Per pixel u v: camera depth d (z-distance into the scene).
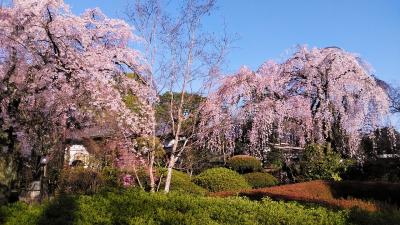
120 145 11.09
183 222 4.26
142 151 10.88
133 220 4.29
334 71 13.80
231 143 14.65
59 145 10.27
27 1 9.10
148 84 10.80
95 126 10.87
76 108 9.89
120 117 10.04
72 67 9.54
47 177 10.02
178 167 13.21
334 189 10.26
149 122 10.41
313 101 14.55
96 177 10.90
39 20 9.17
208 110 12.05
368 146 15.43
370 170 15.11
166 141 12.39
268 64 15.27
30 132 9.50
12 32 9.07
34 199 8.96
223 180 12.37
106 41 10.91
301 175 13.77
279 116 14.08
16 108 9.18
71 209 4.61
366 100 13.46
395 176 14.76
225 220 4.55
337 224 4.73
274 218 4.64
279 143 14.63
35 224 4.27
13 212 4.54
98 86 9.73
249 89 14.37
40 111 9.65
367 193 9.94
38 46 9.52
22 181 10.01
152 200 5.04
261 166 16.17
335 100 13.71
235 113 14.23
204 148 14.08
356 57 14.81
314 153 13.59
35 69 9.45
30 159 10.26
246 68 14.84
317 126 14.08
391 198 9.55
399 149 15.60
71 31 9.96
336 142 14.27
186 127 11.51
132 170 11.22
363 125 13.77
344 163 13.78
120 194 5.34
